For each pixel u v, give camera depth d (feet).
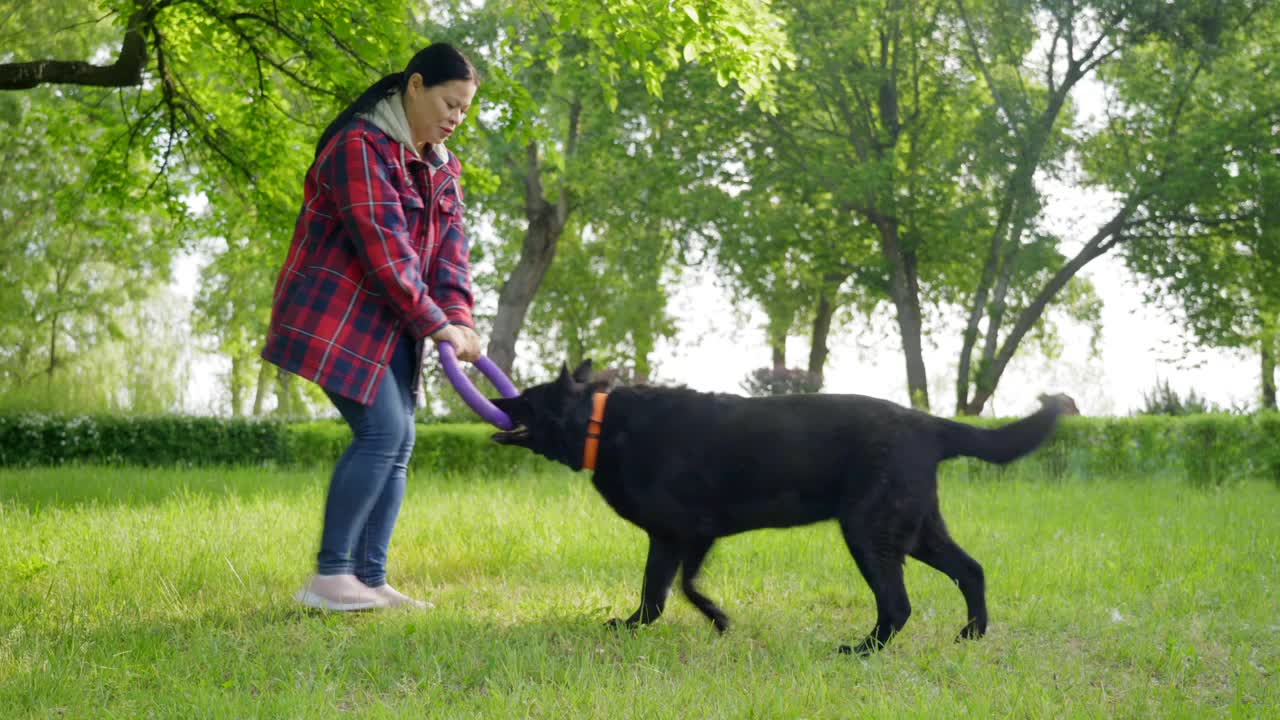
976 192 79.00
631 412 13.80
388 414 14.28
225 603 15.44
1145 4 75.00
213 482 36.96
